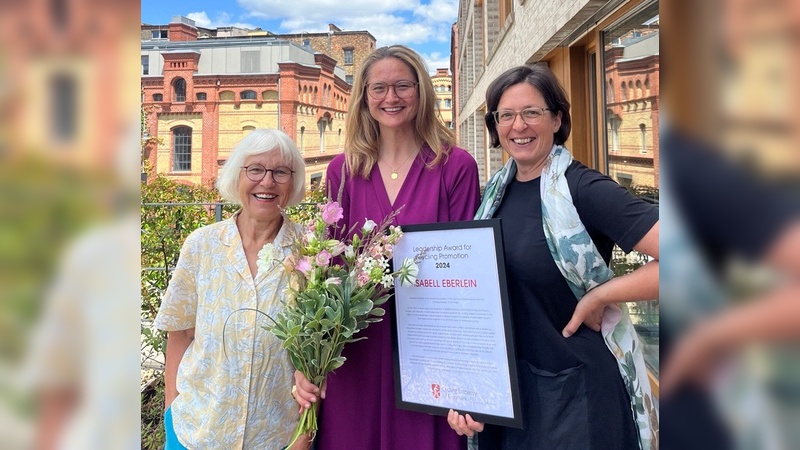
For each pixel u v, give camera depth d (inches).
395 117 73.5
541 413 60.2
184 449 65.6
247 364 65.4
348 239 72.9
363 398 71.5
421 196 73.6
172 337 72.9
